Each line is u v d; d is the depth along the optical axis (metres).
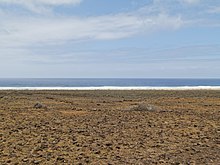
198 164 12.75
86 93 55.56
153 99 43.34
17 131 18.94
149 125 21.28
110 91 62.66
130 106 32.00
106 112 28.33
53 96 47.62
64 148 15.05
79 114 26.91
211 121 23.09
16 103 35.81
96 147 15.29
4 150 14.56
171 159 13.44
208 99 42.84
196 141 16.75
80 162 12.81
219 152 14.66
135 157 13.66
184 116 25.61
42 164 12.52
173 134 18.45
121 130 19.53
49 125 21.17
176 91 62.97
